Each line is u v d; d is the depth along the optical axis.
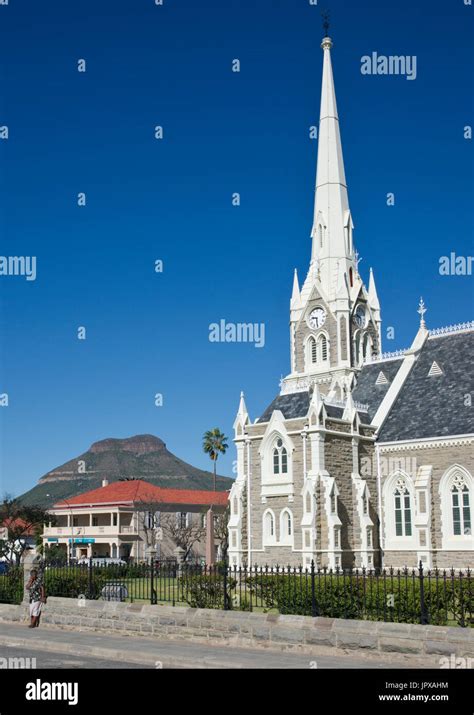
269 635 26.72
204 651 26.25
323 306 80.38
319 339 80.31
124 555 114.31
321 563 52.78
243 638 27.39
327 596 29.62
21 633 32.44
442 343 66.44
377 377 70.12
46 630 33.72
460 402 58.88
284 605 30.88
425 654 23.02
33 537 127.25
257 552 57.41
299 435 56.06
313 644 25.56
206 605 33.69
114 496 121.00
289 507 55.88
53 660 25.97
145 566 39.00
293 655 25.23
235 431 61.06
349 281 82.62
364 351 80.81
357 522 56.28
